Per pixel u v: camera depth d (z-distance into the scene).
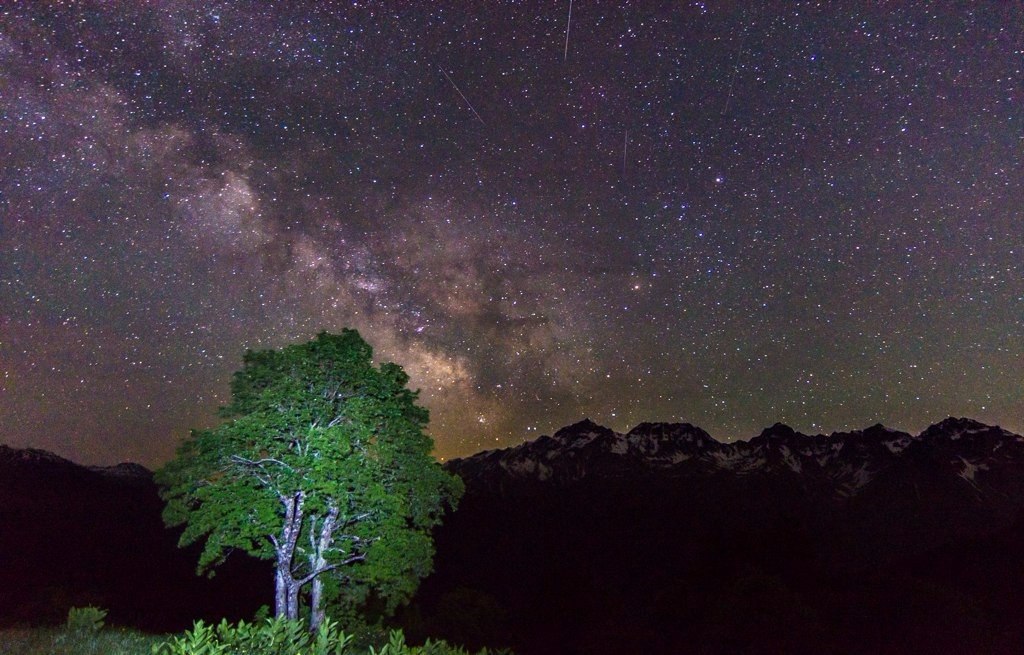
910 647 45.50
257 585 46.12
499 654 9.88
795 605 45.78
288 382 18.50
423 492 20.44
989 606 55.72
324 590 20.06
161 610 39.66
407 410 21.48
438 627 40.34
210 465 18.50
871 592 53.94
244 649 6.61
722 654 44.25
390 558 19.47
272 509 18.30
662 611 56.28
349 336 19.91
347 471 17.95
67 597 35.84
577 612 58.38
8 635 11.58
